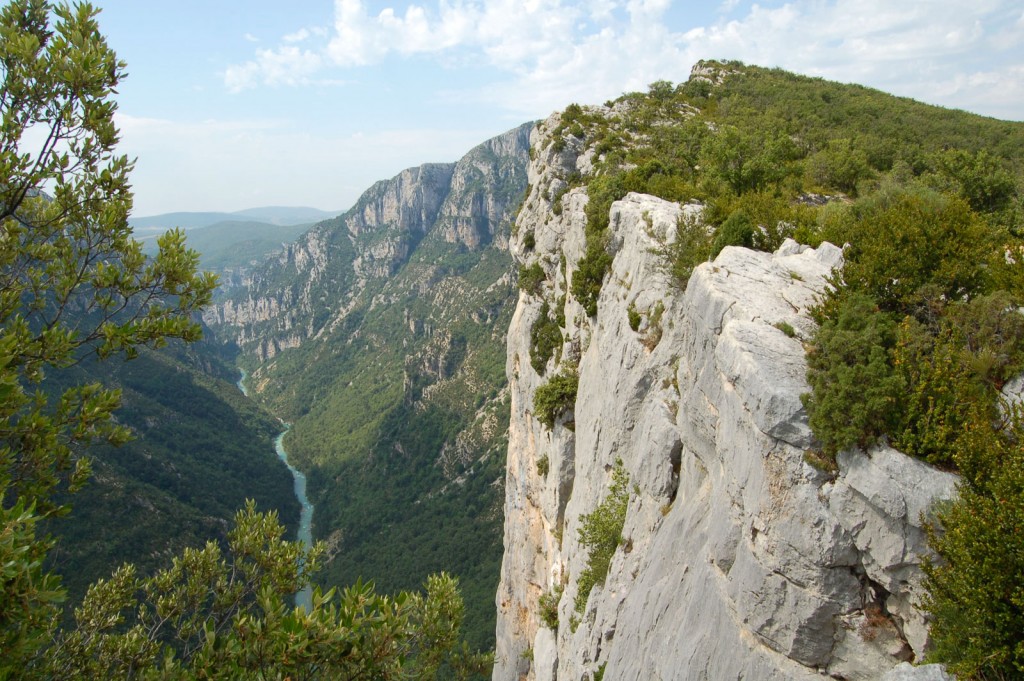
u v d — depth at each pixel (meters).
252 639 11.16
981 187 34.41
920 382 11.33
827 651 11.75
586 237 41.12
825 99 77.12
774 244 20.83
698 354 16.53
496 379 188.62
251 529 16.34
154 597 15.50
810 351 13.10
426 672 14.48
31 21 13.55
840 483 11.66
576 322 42.09
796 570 11.95
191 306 14.71
